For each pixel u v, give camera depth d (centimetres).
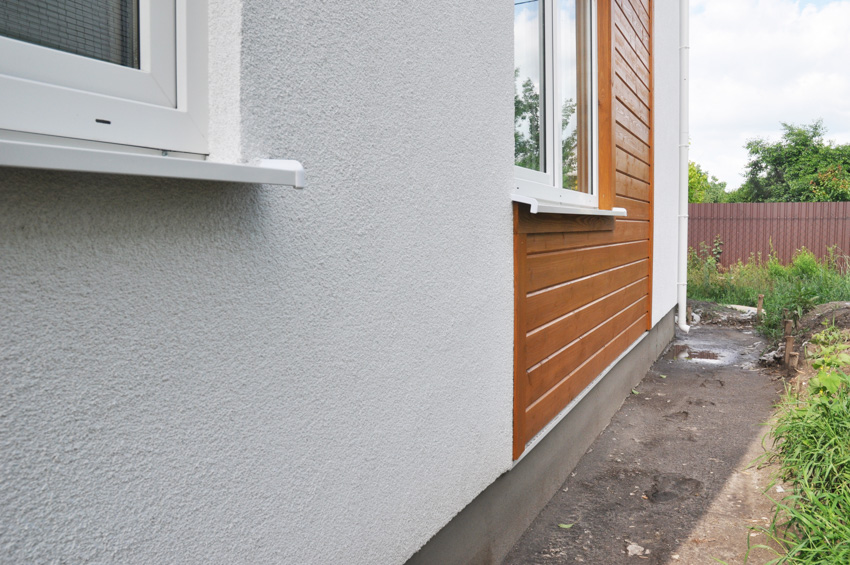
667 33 725
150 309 99
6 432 79
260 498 123
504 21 250
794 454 327
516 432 271
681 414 484
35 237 82
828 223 1428
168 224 102
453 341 210
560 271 337
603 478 360
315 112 137
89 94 97
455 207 209
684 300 846
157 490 101
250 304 120
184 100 114
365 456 159
